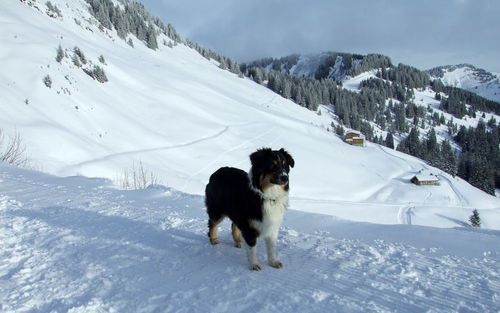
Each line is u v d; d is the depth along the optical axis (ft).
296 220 23.88
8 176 33.83
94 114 171.32
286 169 15.47
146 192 30.45
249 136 229.45
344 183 187.52
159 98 241.55
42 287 11.68
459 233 20.30
